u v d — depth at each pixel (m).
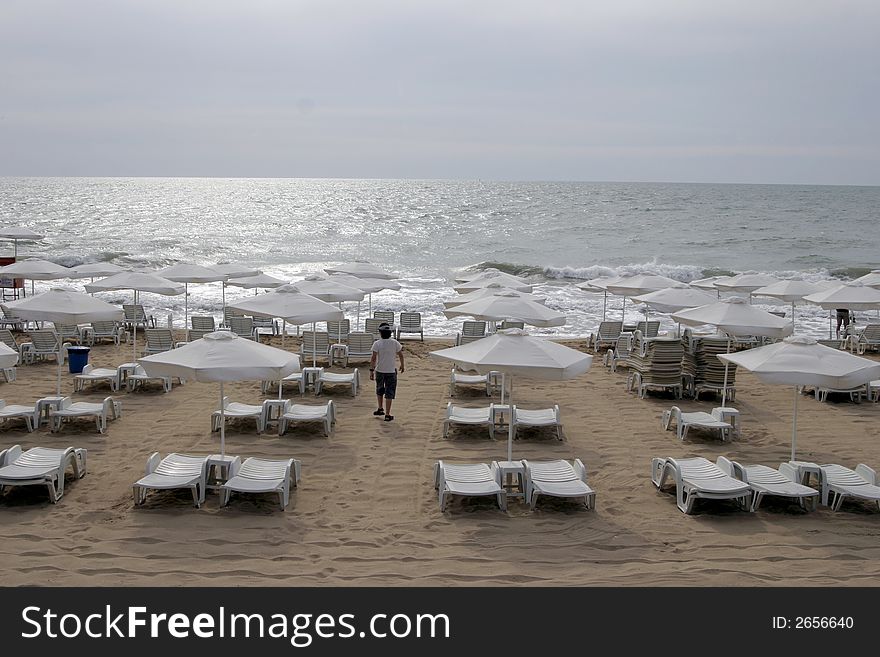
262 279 18.47
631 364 14.42
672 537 7.59
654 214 83.62
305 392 13.68
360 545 7.29
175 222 71.88
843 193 158.12
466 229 65.56
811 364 8.34
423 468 9.58
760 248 51.50
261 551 7.11
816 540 7.57
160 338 15.55
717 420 11.11
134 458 9.73
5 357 8.29
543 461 9.99
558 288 30.77
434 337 20.59
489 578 6.66
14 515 7.81
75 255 41.16
